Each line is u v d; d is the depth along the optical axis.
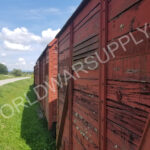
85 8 1.54
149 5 0.70
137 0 0.78
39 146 3.84
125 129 0.87
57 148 3.06
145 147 0.68
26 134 4.49
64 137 2.54
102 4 1.15
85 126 1.55
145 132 0.68
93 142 1.34
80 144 1.71
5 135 4.30
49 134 4.61
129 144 0.83
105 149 1.10
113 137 1.00
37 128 5.00
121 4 0.92
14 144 3.87
